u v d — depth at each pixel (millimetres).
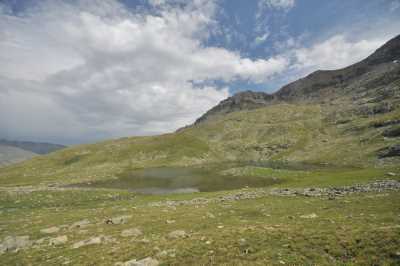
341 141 173750
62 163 194875
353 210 28938
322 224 23484
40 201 59812
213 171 137250
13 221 38906
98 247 23297
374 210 27672
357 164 118188
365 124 180375
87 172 151250
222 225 28094
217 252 18984
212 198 51625
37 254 22859
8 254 23609
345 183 49719
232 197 50031
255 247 19125
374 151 126062
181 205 46594
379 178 50125
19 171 173500
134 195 72500
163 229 28484
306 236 19750
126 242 23906
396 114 167625
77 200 62969
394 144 118562
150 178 119375
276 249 18594
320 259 16609
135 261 18125
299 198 42250
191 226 28984
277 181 86625
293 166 139000
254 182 88062
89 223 34906
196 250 19547
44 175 150250
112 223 33531
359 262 15633
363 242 17438
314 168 122812
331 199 37562
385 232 18000
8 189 77062
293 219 27797
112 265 18312
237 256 18094
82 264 19312
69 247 24094
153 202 54094
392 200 31234
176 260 18219
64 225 33969
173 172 143750
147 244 22516
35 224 35906
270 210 34625
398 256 15391
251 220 29781
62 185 103438
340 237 18703
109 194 70375
